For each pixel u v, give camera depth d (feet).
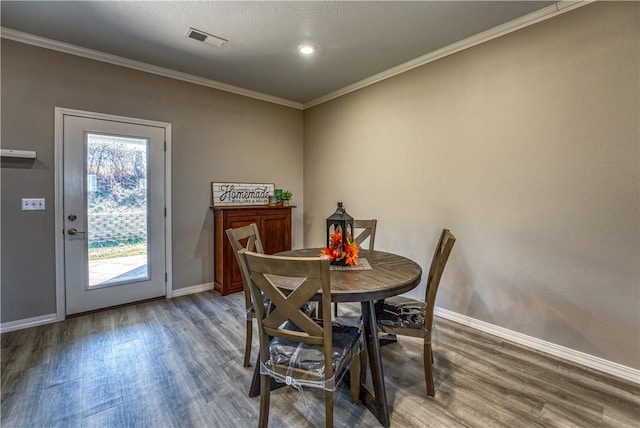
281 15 7.88
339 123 13.55
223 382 6.61
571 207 7.37
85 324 9.36
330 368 4.72
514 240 8.33
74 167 9.73
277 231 13.46
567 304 7.50
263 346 5.12
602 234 6.97
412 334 6.10
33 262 9.18
